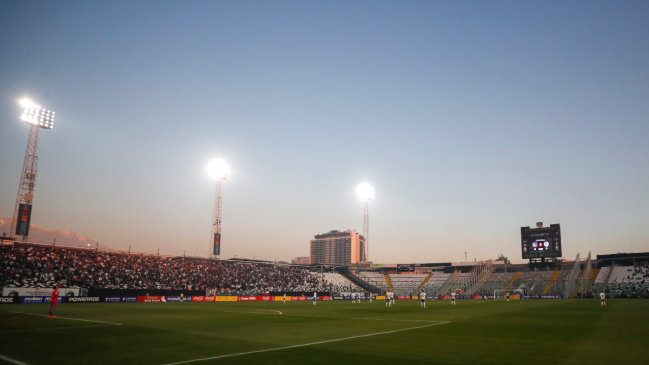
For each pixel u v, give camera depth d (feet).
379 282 480.23
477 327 103.40
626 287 368.07
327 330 95.14
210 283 334.44
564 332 91.50
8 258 255.09
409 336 83.97
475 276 456.04
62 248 297.74
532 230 422.41
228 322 113.50
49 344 68.39
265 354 61.36
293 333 88.43
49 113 288.30
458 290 423.64
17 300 197.47
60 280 253.24
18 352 60.80
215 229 395.55
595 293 363.35
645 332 90.99
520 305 224.94
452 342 75.05
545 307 200.44
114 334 82.58
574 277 399.24
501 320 124.67
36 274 249.96
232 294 309.63
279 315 144.87
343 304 246.68
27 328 90.12
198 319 122.42
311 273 462.19
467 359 58.03
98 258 304.50
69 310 152.15
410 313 159.22
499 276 451.94
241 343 72.38
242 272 386.32
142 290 252.83
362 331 93.40
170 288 303.68
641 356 60.49
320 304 244.63
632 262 431.84
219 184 399.24
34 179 283.79
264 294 328.29
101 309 162.81
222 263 393.09
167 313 145.69
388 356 60.23
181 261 360.69
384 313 159.22
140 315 133.49
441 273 504.43
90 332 84.89
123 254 328.90
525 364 54.54
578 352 64.03
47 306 176.14
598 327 102.22
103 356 58.59
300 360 56.90
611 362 55.93
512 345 71.41
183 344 70.54
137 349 64.85
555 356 60.44
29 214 280.72
